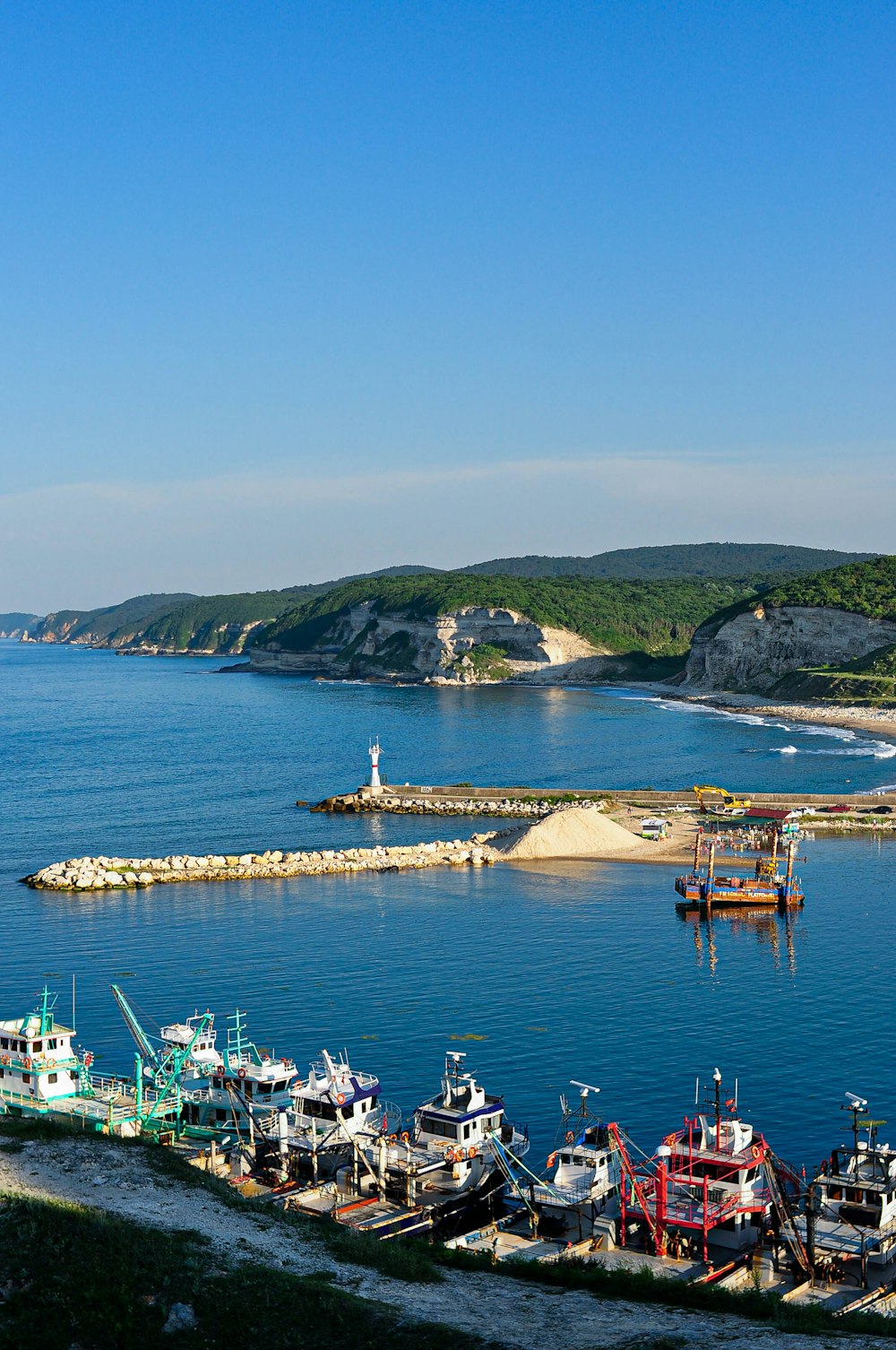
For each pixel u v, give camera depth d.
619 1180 51.97
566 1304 40.16
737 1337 37.12
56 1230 38.84
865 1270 44.97
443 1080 59.19
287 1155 55.31
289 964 93.50
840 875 127.25
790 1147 58.75
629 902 116.50
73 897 119.56
